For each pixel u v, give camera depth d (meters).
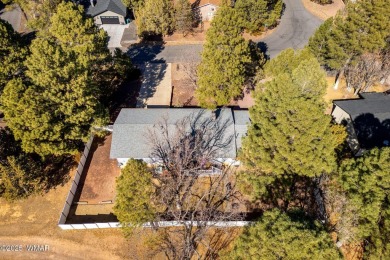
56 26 37.47
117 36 59.69
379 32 39.41
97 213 34.25
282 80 27.36
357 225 25.78
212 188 35.53
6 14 65.75
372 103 40.59
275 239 20.98
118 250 31.27
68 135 34.72
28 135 32.25
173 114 40.12
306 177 32.34
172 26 58.38
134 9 60.94
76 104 34.66
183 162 32.50
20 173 32.03
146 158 36.41
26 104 31.05
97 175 37.56
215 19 35.50
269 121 28.31
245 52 38.44
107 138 41.31
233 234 31.98
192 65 49.00
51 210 34.59
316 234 21.19
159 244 30.12
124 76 47.44
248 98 45.94
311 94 26.70
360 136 36.84
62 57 32.84
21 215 34.19
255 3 54.16
